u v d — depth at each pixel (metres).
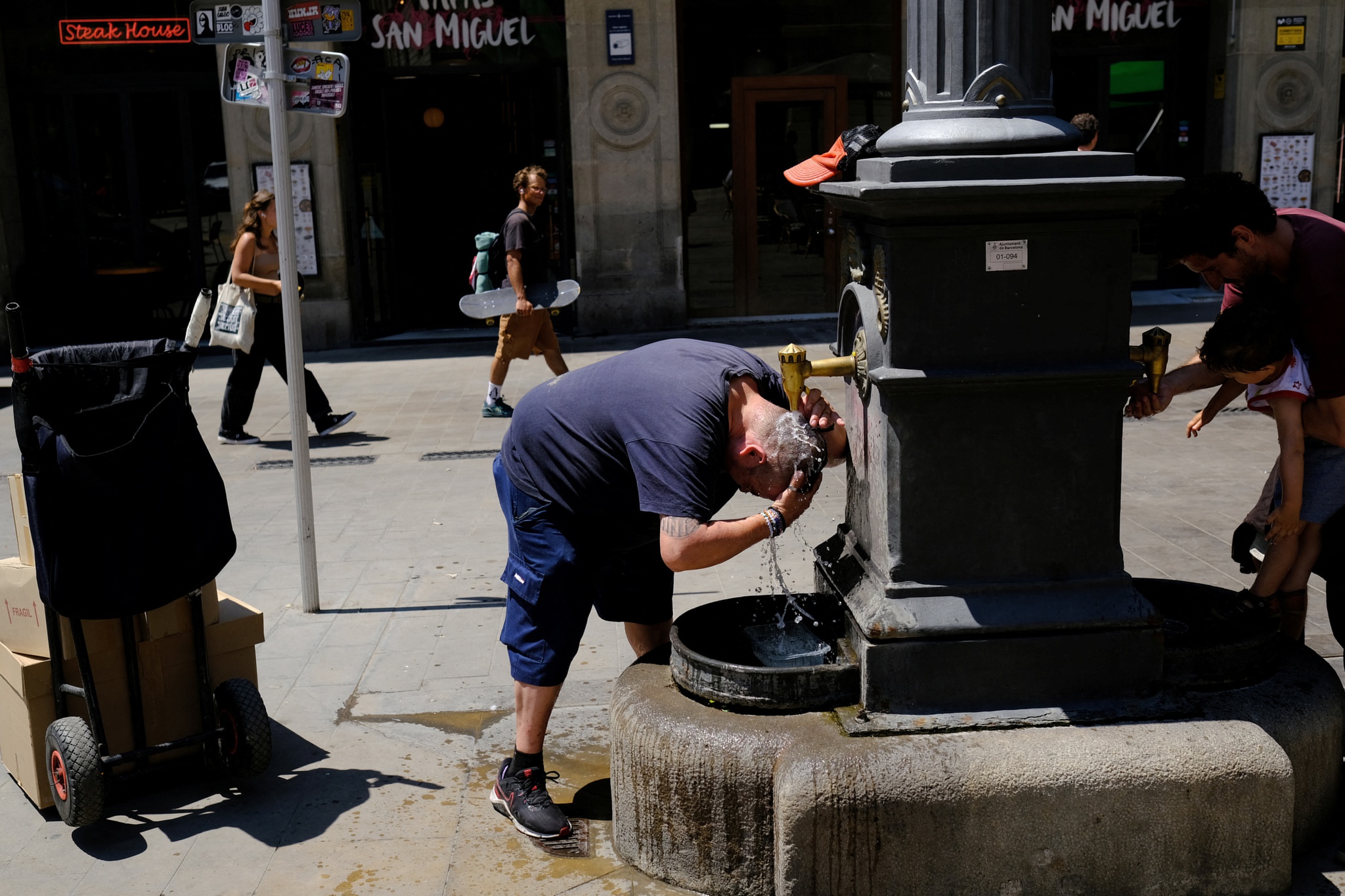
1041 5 3.01
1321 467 3.40
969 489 3.00
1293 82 12.91
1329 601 3.52
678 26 12.55
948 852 2.82
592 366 3.23
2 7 12.77
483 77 12.95
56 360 3.46
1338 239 3.18
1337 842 3.14
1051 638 3.00
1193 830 2.85
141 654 3.54
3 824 3.48
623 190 12.61
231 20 4.94
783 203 13.20
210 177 13.09
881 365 2.98
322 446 8.19
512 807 3.33
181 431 3.38
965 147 2.92
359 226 12.95
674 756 3.00
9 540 6.24
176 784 3.67
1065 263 2.94
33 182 13.08
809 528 5.99
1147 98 13.58
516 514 3.30
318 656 4.61
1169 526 5.86
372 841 3.32
